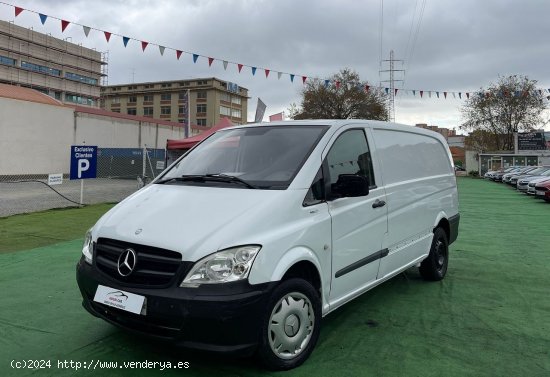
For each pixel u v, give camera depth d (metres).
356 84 48.25
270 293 2.98
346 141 4.11
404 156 5.07
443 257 5.96
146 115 101.75
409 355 3.57
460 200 19.94
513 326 4.25
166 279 2.91
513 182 31.36
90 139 37.12
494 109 55.88
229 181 3.63
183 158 4.47
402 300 4.99
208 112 94.25
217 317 2.77
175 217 3.21
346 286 3.84
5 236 8.45
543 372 3.33
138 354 3.48
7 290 5.14
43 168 32.91
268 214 3.15
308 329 3.34
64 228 9.34
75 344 3.68
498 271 6.42
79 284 3.43
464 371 3.32
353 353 3.58
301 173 3.53
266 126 4.33
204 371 3.21
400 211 4.72
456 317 4.47
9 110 30.47
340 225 3.71
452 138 87.62
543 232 10.26
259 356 3.06
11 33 82.06
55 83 91.00
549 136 61.62
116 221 3.40
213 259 2.86
